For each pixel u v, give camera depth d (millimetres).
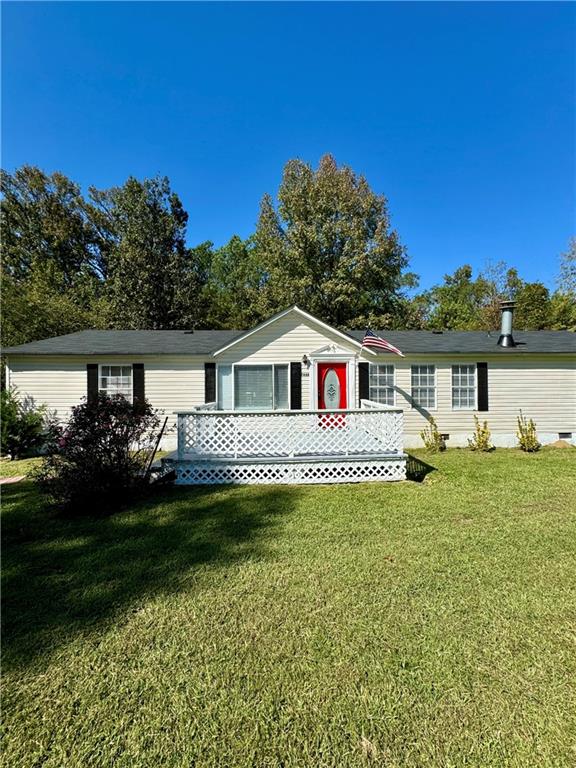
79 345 10891
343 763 1702
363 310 23109
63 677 2229
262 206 23828
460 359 10984
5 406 9266
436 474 7523
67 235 26062
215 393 10406
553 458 9188
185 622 2752
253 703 2035
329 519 4965
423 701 2033
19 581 3340
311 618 2789
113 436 5516
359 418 7359
